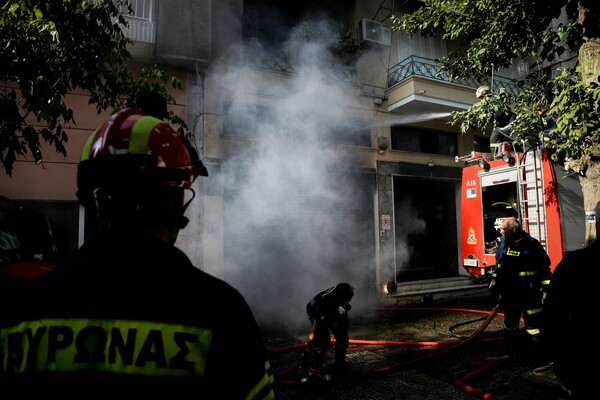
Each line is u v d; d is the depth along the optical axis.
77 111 6.30
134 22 6.38
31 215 3.76
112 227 0.81
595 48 3.69
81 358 0.71
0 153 3.05
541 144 5.84
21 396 0.71
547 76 5.68
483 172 7.16
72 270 0.79
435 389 3.61
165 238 0.87
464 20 6.01
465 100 9.08
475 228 7.31
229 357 0.74
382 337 5.61
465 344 4.82
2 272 2.77
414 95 8.52
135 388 0.69
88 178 0.84
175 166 0.88
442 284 9.40
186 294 0.76
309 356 3.79
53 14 3.21
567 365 1.81
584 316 1.76
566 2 4.61
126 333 0.72
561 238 5.52
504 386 3.60
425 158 9.71
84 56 3.59
